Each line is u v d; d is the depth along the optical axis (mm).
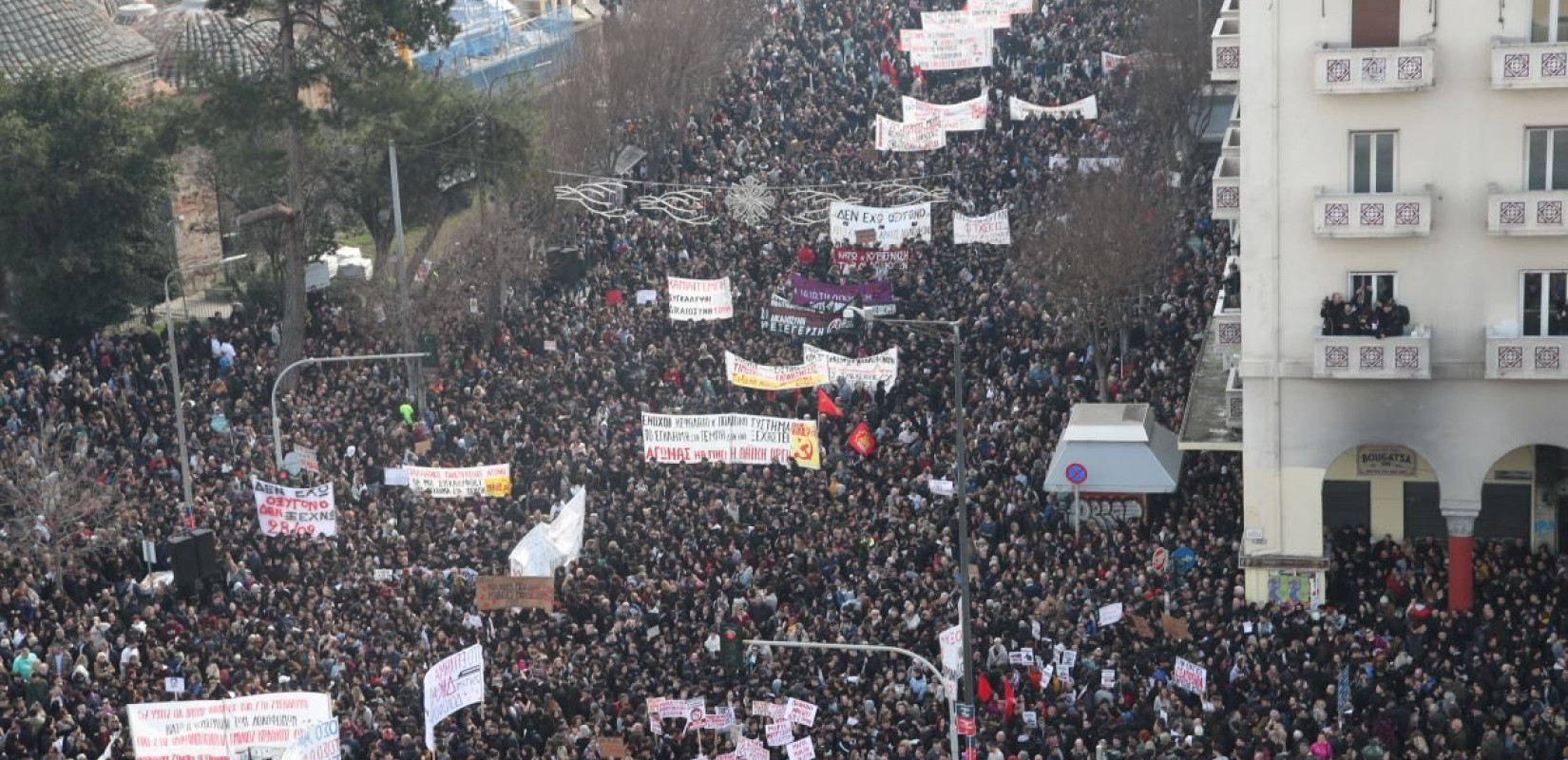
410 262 151625
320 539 104562
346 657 91125
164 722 80375
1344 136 95250
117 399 126500
